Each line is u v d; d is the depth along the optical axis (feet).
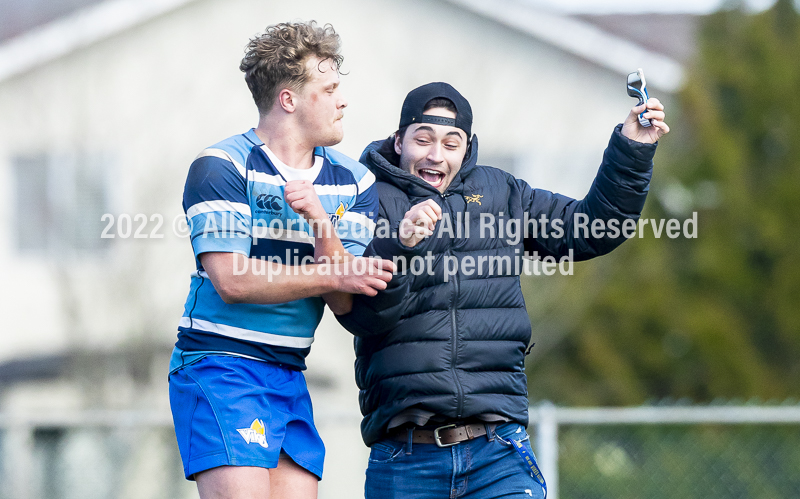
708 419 58.18
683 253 137.80
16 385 123.13
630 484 86.79
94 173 115.44
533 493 35.94
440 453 35.78
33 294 124.67
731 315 136.05
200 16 115.65
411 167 37.40
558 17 122.21
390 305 33.58
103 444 89.66
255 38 33.42
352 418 57.72
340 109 33.65
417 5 118.42
